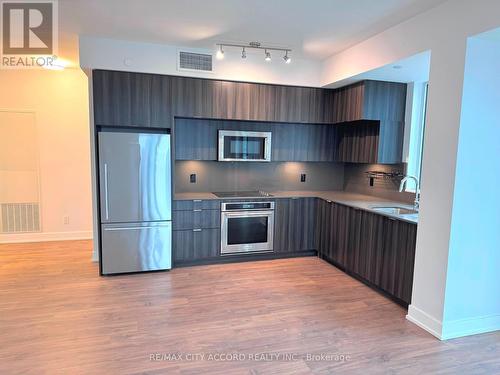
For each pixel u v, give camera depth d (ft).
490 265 9.04
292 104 14.64
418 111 13.39
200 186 15.57
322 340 8.66
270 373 7.37
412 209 12.05
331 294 11.44
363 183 16.07
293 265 14.32
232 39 11.88
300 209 15.12
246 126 15.06
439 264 8.82
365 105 13.10
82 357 7.80
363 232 12.19
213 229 13.96
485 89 8.30
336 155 16.33
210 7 9.21
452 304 8.82
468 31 7.96
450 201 8.48
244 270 13.62
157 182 12.90
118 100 12.41
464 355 8.14
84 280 12.30
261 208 14.49
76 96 16.93
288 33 11.17
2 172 16.53
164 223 13.15
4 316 9.59
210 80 13.44
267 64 13.92
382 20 9.92
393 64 10.69
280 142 15.49
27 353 7.91
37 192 17.01
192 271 13.43
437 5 8.76
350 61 12.60
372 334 8.98
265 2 8.84
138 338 8.61
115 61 12.13
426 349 8.35
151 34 11.46
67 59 14.52
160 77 12.80
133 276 12.80
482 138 8.43
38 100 16.52
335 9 9.23
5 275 12.69
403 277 10.27
